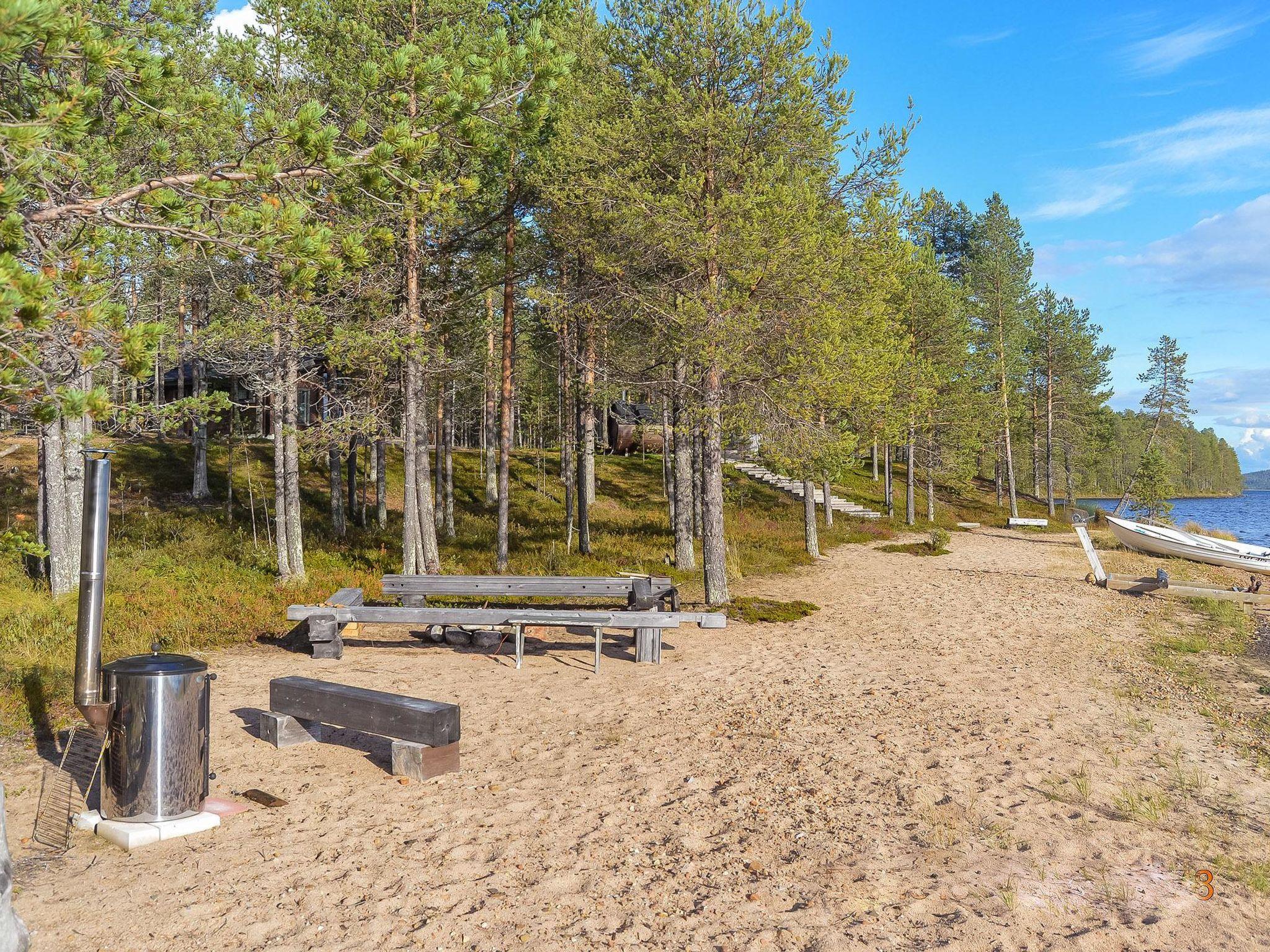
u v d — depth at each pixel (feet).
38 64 15.96
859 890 14.42
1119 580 58.08
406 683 28.96
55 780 18.70
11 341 12.87
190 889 13.93
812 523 77.51
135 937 12.35
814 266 41.14
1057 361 162.50
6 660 28.58
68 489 43.16
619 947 12.40
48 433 40.73
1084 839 16.98
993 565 73.05
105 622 35.63
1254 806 19.21
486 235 55.47
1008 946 12.67
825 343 42.96
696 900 13.97
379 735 20.89
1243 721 26.30
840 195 47.80
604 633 39.19
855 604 50.03
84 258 15.96
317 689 21.63
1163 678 32.01
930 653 35.88
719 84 44.16
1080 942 12.84
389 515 85.71
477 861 15.30
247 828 16.60
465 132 18.78
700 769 20.74
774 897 14.12
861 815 17.94
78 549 43.62
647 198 41.88
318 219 18.84
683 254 42.93
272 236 15.93
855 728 24.54
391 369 52.49
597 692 28.35
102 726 17.39
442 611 32.17
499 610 32.12
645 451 135.13
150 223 16.15
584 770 20.49
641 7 44.62
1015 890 14.57
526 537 75.82
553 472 115.55
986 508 154.92
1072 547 94.79
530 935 12.70
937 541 85.51
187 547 59.26
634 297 46.52
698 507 86.79
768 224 40.86
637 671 31.65
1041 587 58.49
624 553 68.74
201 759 17.02
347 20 44.11
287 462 49.60
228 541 63.77
